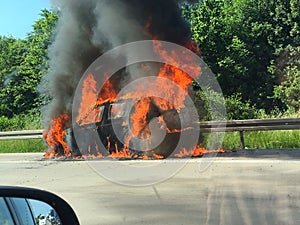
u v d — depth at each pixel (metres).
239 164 10.07
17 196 2.86
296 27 35.28
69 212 2.91
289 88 32.62
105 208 7.16
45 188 9.09
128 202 7.42
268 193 5.62
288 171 8.91
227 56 32.38
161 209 6.85
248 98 33.62
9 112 35.38
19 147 19.00
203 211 6.57
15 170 12.07
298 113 19.22
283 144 14.05
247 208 4.89
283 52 35.12
